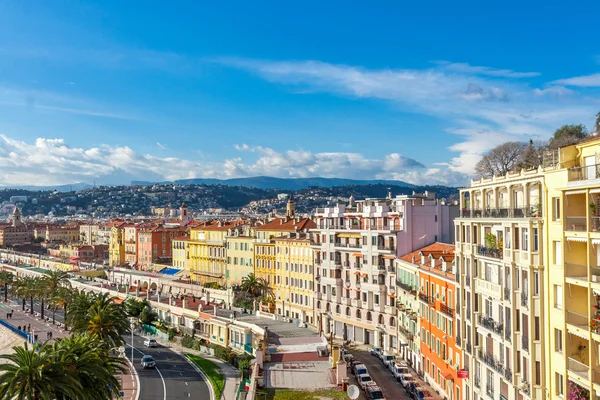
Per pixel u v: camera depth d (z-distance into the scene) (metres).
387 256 105.75
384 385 82.06
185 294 162.25
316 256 124.12
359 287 112.00
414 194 111.94
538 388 50.59
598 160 45.53
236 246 156.50
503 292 56.78
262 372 84.12
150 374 97.50
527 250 52.28
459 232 69.06
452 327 71.88
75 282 194.50
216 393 84.81
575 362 45.88
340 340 114.88
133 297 155.62
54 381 56.28
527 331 52.16
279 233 142.50
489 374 61.22
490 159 113.31
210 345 115.94
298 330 110.81
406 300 95.62
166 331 131.62
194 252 180.25
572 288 46.59
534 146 104.00
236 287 144.00
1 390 54.72
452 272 74.00
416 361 89.31
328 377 81.50
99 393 61.44
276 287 140.00
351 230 114.50
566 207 46.69
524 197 53.97
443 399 74.44
